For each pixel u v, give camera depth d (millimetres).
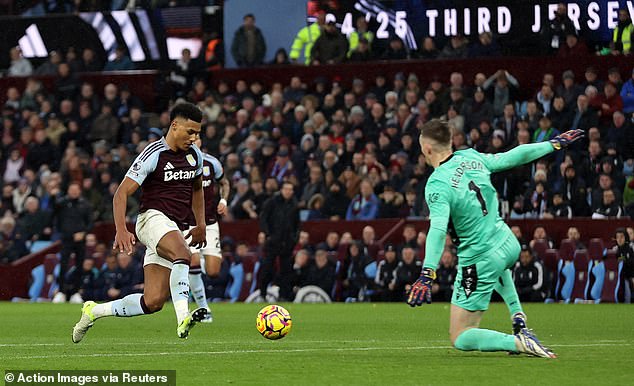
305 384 20391
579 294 66750
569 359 25250
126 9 97750
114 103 92625
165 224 29406
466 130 80750
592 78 82250
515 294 26516
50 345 31641
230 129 85562
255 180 78062
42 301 75812
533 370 22656
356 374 22141
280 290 70250
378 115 82375
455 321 25906
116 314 30000
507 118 78812
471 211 25359
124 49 97500
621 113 77625
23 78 97375
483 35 87812
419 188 74875
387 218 74375
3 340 34344
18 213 84875
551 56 86000
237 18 95375
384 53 90938
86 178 84250
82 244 73312
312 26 92750
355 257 69500
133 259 73625
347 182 77062
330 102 85750
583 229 69500
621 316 49812
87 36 98250
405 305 63875
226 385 20312
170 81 94000
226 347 30609
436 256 24578
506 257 25594
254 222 76000
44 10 99938
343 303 67312
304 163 81562
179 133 29453
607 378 21156
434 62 88375
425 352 28188
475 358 25672
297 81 89438
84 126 91250
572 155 75938
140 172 29078
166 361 25344
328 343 32594
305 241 71750
